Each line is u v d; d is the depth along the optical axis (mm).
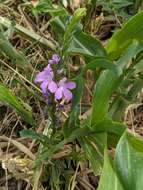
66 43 182
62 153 200
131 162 158
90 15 243
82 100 224
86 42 200
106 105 180
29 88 220
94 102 179
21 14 261
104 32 262
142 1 259
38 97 213
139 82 205
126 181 154
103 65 177
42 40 238
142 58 211
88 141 187
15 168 193
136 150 165
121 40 197
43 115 214
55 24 211
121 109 205
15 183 203
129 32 192
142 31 191
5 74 231
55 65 174
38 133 191
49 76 174
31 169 194
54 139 192
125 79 207
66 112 214
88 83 226
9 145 210
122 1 251
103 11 261
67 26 190
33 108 224
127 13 262
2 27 235
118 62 187
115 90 199
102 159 181
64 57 183
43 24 259
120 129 167
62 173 200
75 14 179
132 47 191
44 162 191
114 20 260
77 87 179
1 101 203
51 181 196
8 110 221
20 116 211
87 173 203
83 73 193
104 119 169
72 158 198
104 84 180
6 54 221
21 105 199
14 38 252
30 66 227
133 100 211
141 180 154
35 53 241
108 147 200
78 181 202
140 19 184
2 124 219
